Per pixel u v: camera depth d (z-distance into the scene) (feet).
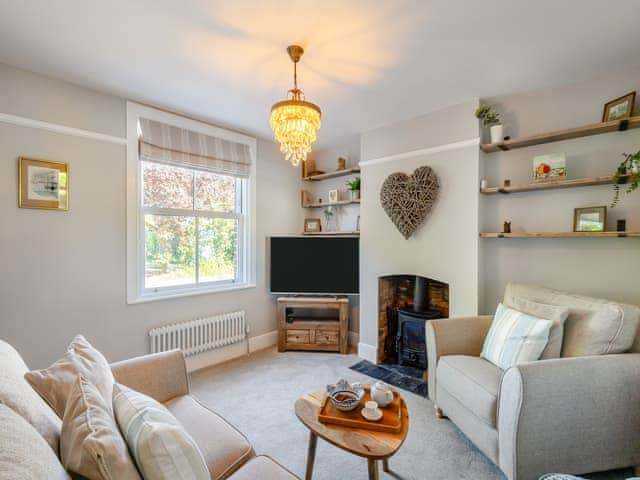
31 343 7.16
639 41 6.20
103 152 8.21
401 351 10.27
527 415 4.84
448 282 9.07
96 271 8.10
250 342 11.62
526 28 5.79
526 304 6.72
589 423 5.02
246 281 11.70
